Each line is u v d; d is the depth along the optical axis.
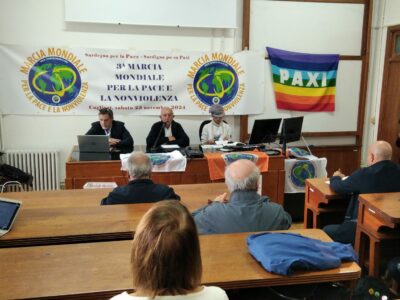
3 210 1.86
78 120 5.07
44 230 1.82
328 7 5.41
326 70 5.52
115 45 5.00
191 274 0.94
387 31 5.35
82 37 4.91
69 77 4.95
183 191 2.76
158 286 0.92
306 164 4.14
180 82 5.20
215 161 3.82
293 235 1.59
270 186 4.04
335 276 1.40
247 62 5.29
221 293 0.99
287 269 1.35
